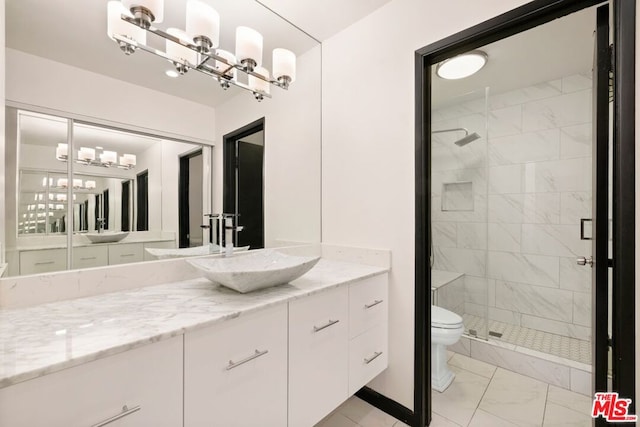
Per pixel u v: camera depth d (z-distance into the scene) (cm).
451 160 285
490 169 273
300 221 195
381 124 168
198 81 154
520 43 189
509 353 207
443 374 189
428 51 148
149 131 139
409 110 156
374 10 171
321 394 126
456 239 287
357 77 180
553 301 244
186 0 140
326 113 199
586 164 229
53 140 113
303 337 118
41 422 63
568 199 237
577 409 163
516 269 262
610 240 116
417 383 153
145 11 119
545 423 153
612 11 105
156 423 79
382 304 160
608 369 114
